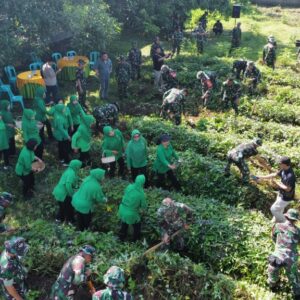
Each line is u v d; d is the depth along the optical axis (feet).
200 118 52.70
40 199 36.27
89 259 23.34
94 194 30.89
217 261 29.81
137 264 27.86
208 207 33.32
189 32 90.33
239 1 114.52
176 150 44.37
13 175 40.60
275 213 32.48
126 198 29.78
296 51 79.41
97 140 44.78
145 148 36.88
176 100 47.11
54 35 71.72
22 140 46.52
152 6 87.92
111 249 29.25
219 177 37.60
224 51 77.71
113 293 20.80
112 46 78.74
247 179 36.60
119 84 56.80
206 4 99.45
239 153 35.73
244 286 26.48
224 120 49.60
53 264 28.66
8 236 30.63
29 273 28.63
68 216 33.58
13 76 59.67
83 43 66.80
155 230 31.94
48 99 54.75
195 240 30.68
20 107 54.13
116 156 38.81
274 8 118.01
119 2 84.53
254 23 100.89
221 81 60.23
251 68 56.90
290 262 26.04
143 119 48.93
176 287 26.73
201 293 26.27
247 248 29.48
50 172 40.73
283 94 58.03
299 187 39.01
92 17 67.92
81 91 51.26
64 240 30.07
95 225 33.58
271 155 40.75
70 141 42.42
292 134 46.34
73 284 22.39
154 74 61.16
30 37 62.49
